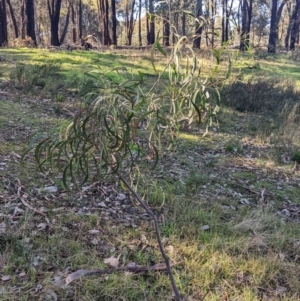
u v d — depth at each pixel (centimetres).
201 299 236
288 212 389
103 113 157
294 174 515
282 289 255
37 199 338
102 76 180
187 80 170
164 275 254
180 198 378
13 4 3500
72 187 366
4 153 425
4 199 328
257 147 624
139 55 1551
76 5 3291
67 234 292
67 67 1047
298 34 4178
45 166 397
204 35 178
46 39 3541
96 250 277
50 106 686
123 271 254
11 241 267
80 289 235
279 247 304
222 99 873
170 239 297
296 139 657
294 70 1675
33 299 223
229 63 199
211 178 458
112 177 393
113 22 2553
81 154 169
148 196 370
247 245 296
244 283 256
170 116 185
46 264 254
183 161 497
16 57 1191
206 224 332
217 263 269
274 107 864
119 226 312
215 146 604
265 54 2261
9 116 582
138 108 170
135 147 426
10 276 238
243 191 436
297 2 3048
